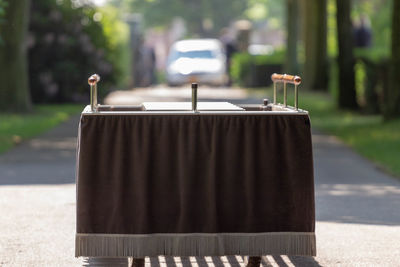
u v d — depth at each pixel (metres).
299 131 6.95
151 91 40.59
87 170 6.80
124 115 6.80
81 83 29.48
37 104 29.03
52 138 19.25
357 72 25.69
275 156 6.94
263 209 6.95
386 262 7.81
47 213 10.16
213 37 89.19
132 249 6.83
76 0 29.86
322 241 8.70
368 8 61.84
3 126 20.94
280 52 43.47
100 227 6.83
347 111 25.53
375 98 24.25
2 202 10.95
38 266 7.62
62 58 29.25
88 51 29.44
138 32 45.50
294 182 6.96
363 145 17.30
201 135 6.85
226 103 8.02
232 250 6.93
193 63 44.84
